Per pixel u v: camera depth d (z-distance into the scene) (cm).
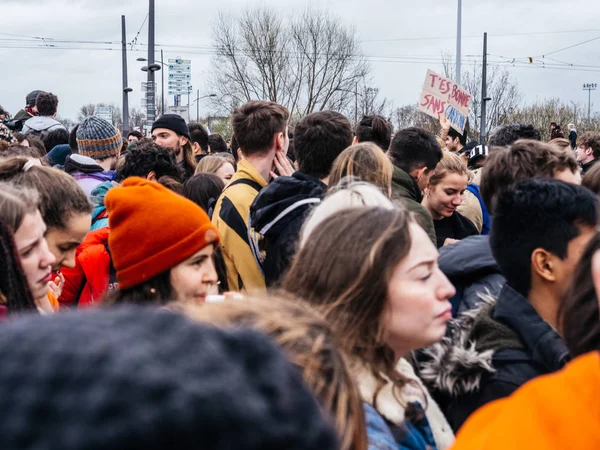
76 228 255
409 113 3597
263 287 324
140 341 44
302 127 345
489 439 98
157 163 427
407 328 160
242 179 346
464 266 242
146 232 222
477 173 521
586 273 159
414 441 159
